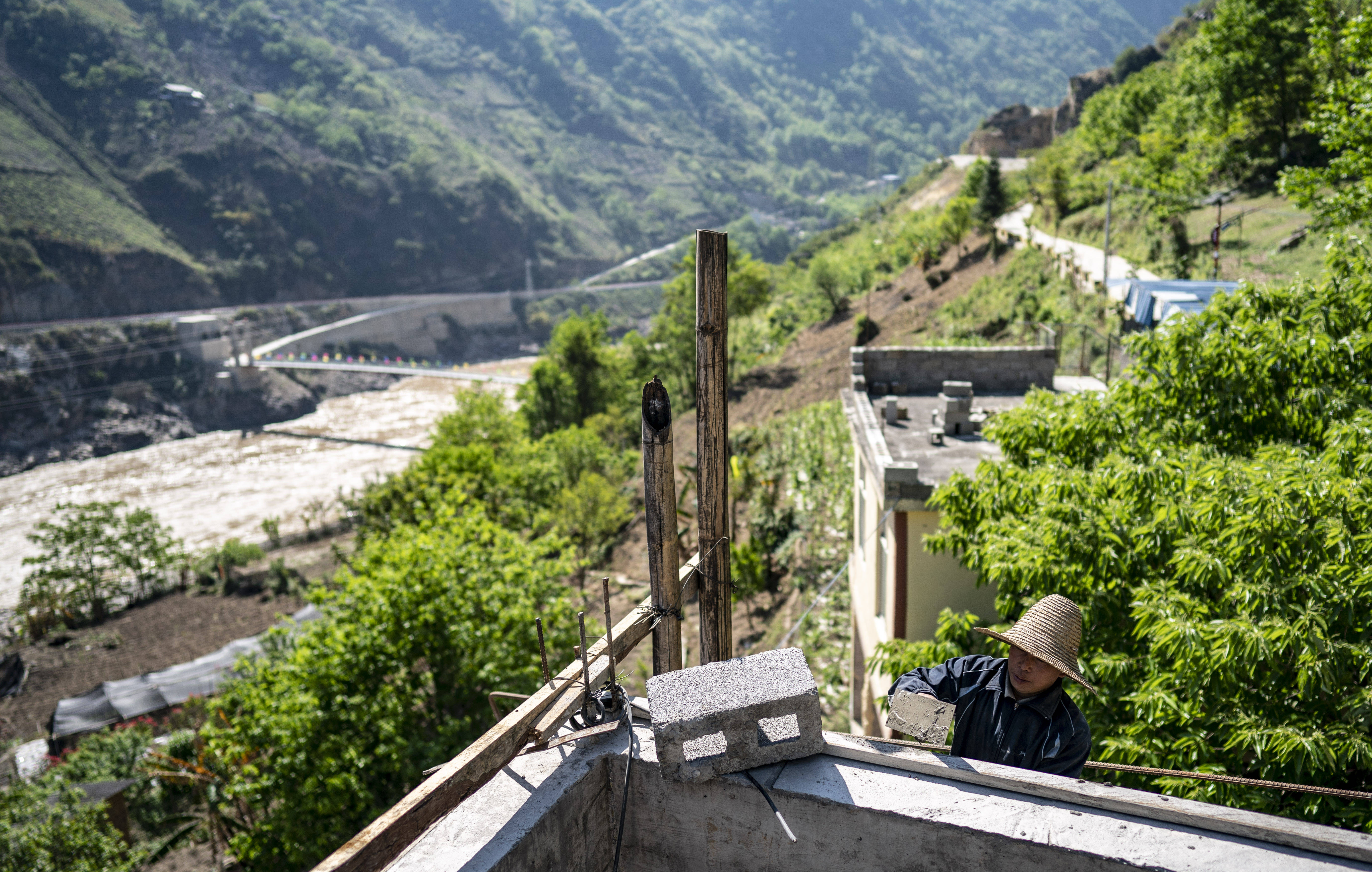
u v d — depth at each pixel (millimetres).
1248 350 8023
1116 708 7113
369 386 174875
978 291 40938
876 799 2436
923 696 3000
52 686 45625
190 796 29250
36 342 149625
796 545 24797
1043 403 9641
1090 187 45906
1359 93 16297
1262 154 37062
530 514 40844
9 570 83562
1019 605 8180
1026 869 2258
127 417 147125
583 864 2695
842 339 49844
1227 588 6504
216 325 175375
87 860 23406
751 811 2578
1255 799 5902
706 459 3891
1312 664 5496
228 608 52812
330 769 16688
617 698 3035
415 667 19250
